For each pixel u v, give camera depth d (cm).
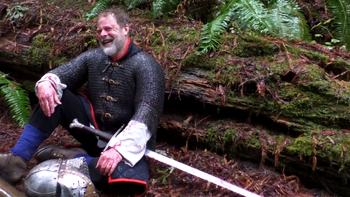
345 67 279
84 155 256
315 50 294
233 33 308
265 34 309
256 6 323
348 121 245
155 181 256
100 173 227
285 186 253
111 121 258
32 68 356
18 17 374
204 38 297
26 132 240
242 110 274
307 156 247
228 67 280
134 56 253
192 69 292
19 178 237
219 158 281
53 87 244
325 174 249
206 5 379
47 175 215
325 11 373
